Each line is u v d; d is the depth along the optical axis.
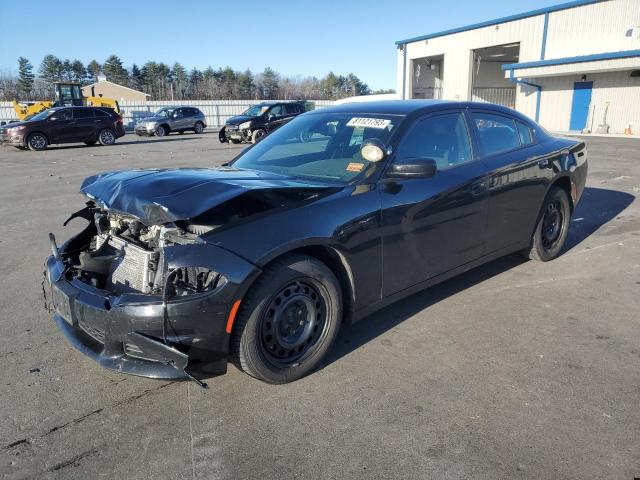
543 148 4.62
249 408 2.73
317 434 2.51
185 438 2.50
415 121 3.59
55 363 3.24
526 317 3.79
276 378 2.86
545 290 4.31
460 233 3.78
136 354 2.65
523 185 4.31
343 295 3.18
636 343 3.37
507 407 2.69
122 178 3.18
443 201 3.57
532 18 27.86
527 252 4.88
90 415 2.69
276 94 102.12
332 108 4.22
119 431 2.56
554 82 27.20
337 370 3.09
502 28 29.59
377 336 3.52
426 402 2.75
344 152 3.54
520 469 2.24
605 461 2.28
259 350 2.74
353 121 3.76
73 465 2.32
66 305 2.83
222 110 47.25
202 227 2.66
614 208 7.28
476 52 32.56
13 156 17.42
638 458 2.30
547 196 4.71
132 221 3.02
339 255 3.01
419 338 3.49
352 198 3.07
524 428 2.52
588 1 25.14
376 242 3.17
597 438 2.43
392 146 3.39
